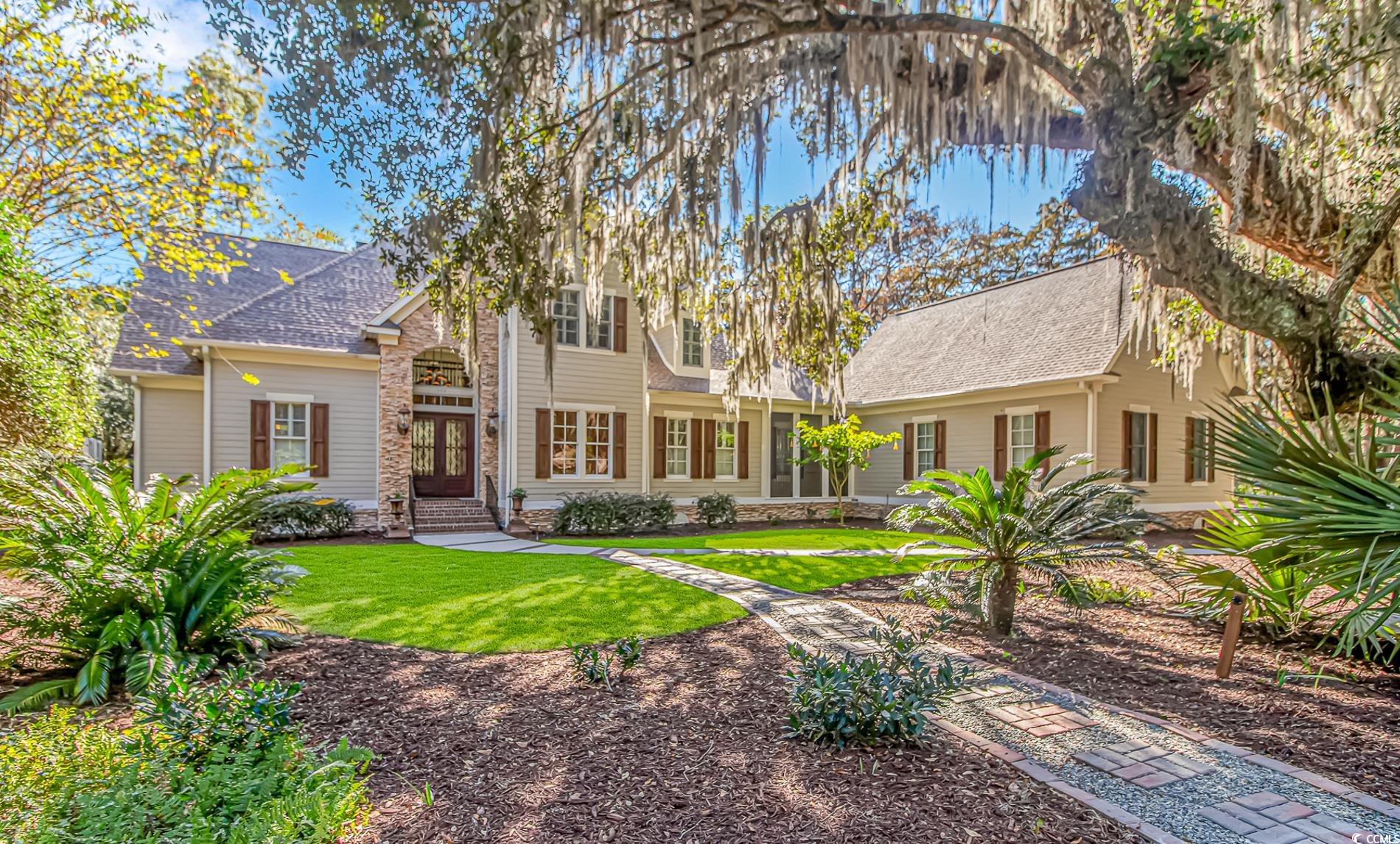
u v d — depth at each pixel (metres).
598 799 2.92
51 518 4.84
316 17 4.61
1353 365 5.86
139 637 4.53
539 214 6.73
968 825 2.67
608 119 6.04
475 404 16.27
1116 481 6.74
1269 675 4.68
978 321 17.75
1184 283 5.89
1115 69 5.49
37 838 2.10
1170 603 7.11
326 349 13.71
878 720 3.40
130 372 12.64
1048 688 4.43
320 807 2.28
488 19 5.24
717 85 6.31
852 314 9.30
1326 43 5.30
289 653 5.23
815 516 18.36
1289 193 6.24
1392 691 4.29
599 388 15.50
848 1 5.61
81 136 8.51
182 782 2.56
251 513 5.78
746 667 4.91
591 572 9.05
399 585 7.93
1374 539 3.45
